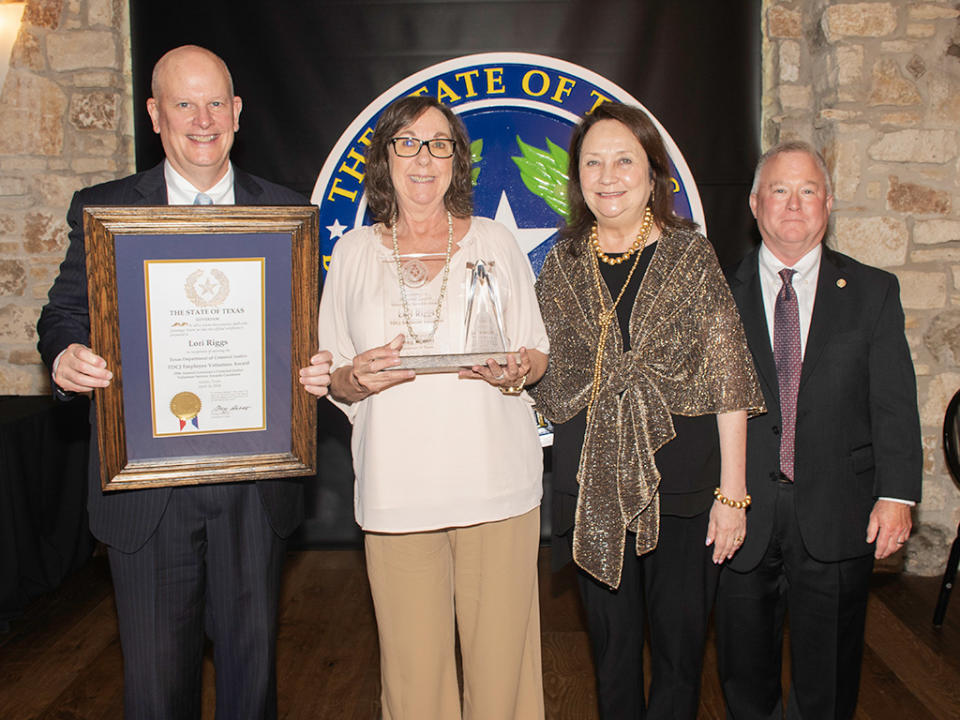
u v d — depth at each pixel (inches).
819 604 76.2
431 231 73.6
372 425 71.2
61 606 127.5
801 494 74.4
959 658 108.7
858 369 74.7
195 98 69.7
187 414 66.3
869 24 130.6
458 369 67.8
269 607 74.4
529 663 78.6
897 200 132.7
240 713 74.7
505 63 139.6
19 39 136.6
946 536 136.3
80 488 134.6
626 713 78.4
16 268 139.8
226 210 64.1
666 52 140.3
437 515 70.3
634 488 71.7
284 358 67.5
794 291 77.8
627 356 72.5
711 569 75.4
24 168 138.4
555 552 79.1
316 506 148.5
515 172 141.3
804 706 78.1
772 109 142.5
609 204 72.7
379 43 139.0
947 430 121.0
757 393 72.0
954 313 133.8
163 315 64.7
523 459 73.7
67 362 63.0
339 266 74.8
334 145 140.4
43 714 97.7
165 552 70.5
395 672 74.8
